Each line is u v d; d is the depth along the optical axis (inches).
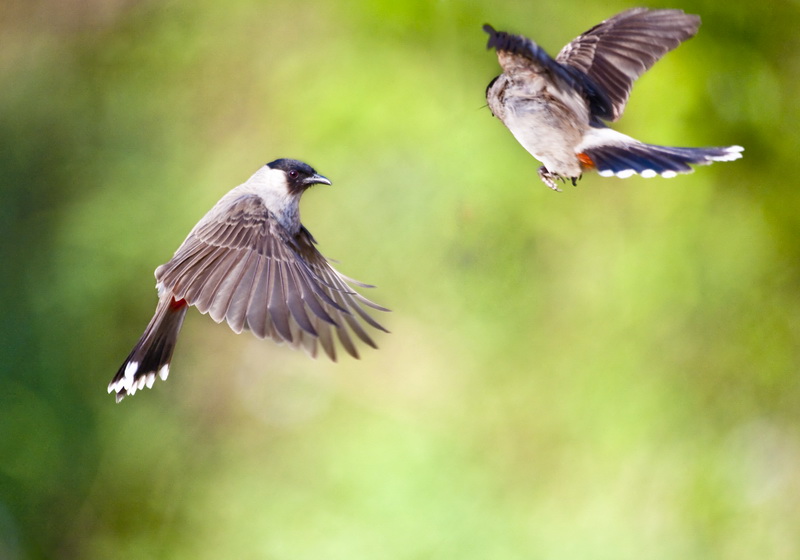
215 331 549.0
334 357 277.3
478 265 496.1
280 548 484.1
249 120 532.4
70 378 514.9
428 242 496.1
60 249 532.7
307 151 508.7
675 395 492.7
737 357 501.0
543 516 476.4
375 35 519.2
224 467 518.9
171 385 537.0
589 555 465.7
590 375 492.7
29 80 582.6
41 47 593.0
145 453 518.3
